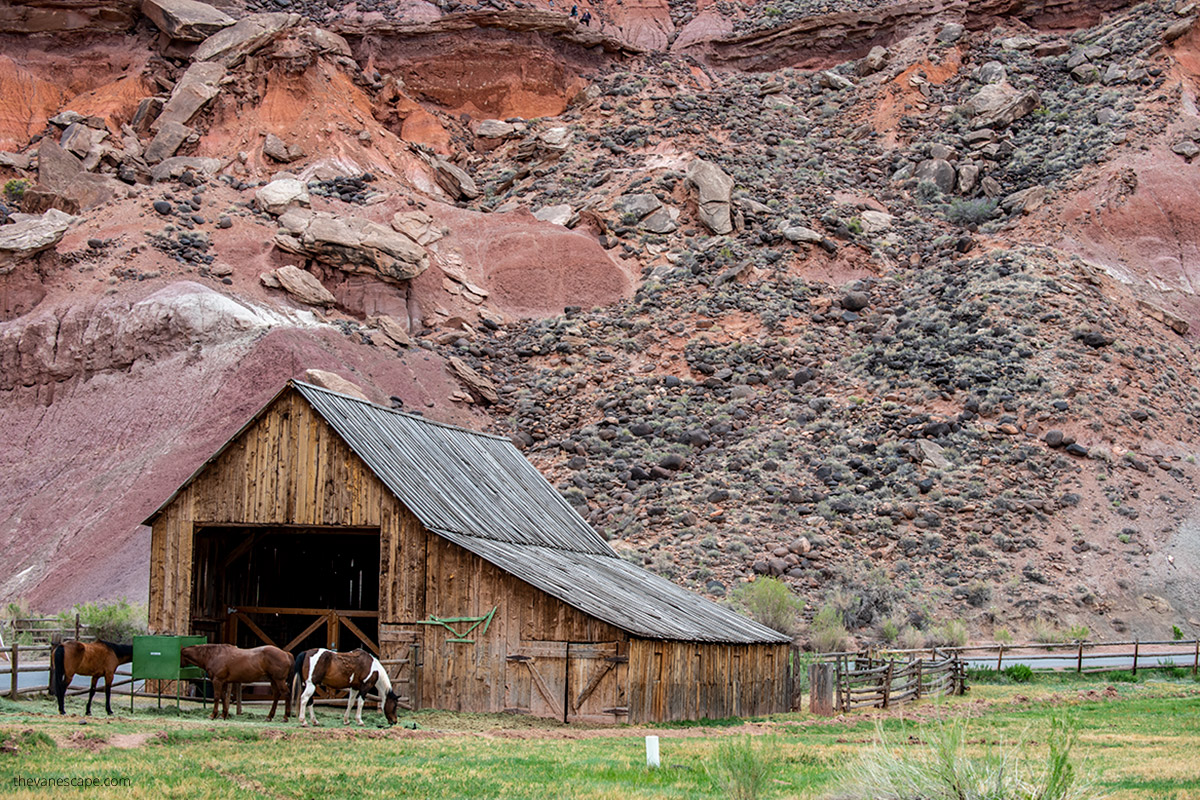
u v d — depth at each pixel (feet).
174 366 179.63
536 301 222.07
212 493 83.05
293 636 98.12
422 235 226.38
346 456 81.20
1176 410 178.91
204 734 59.21
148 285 191.83
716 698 82.53
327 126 252.01
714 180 238.07
